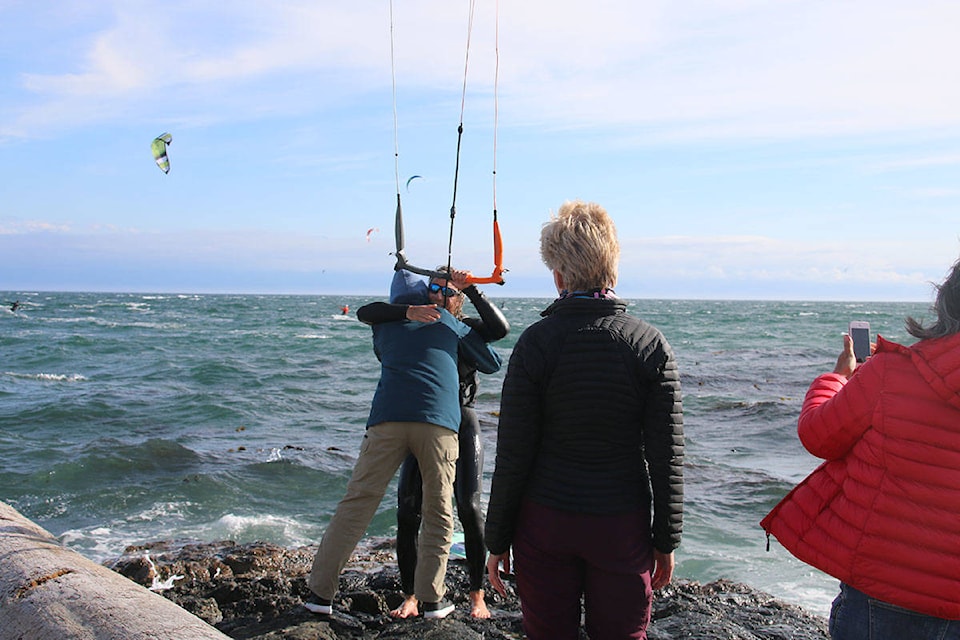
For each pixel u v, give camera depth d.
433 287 4.39
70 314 68.69
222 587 5.43
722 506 10.20
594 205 2.95
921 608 2.29
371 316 4.38
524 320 67.31
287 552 6.69
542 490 2.83
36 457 12.64
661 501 2.76
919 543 2.30
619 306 2.85
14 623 3.16
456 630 4.17
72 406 17.39
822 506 2.57
